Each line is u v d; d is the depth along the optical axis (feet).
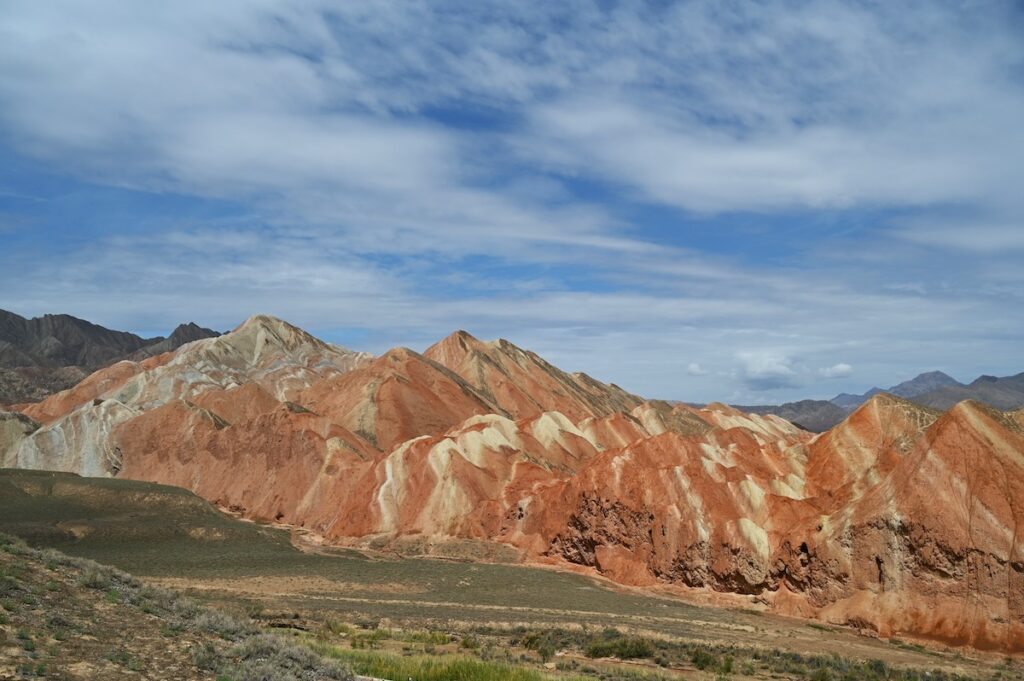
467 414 594.24
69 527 301.84
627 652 148.66
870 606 233.96
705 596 271.69
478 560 328.29
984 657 199.52
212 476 477.36
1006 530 222.07
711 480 311.47
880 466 302.45
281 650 81.92
